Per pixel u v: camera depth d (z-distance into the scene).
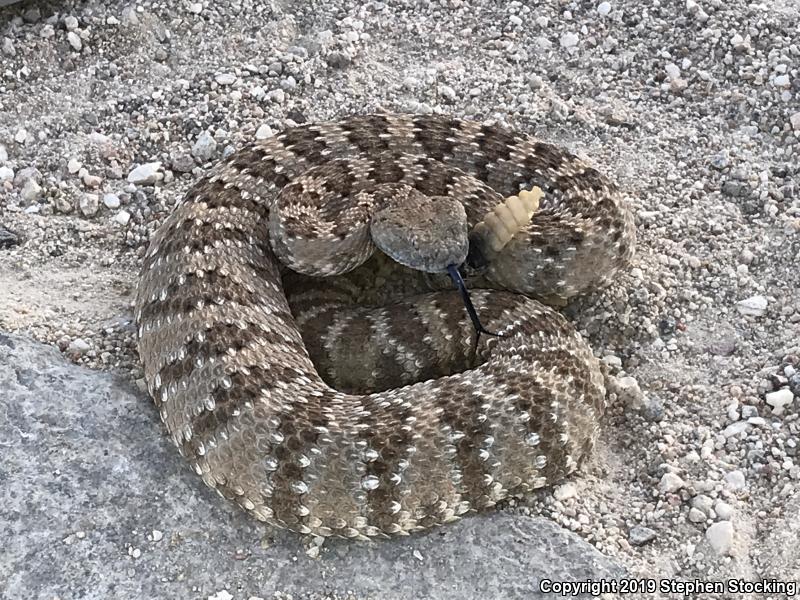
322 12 0.50
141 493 0.32
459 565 0.30
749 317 0.39
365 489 0.30
